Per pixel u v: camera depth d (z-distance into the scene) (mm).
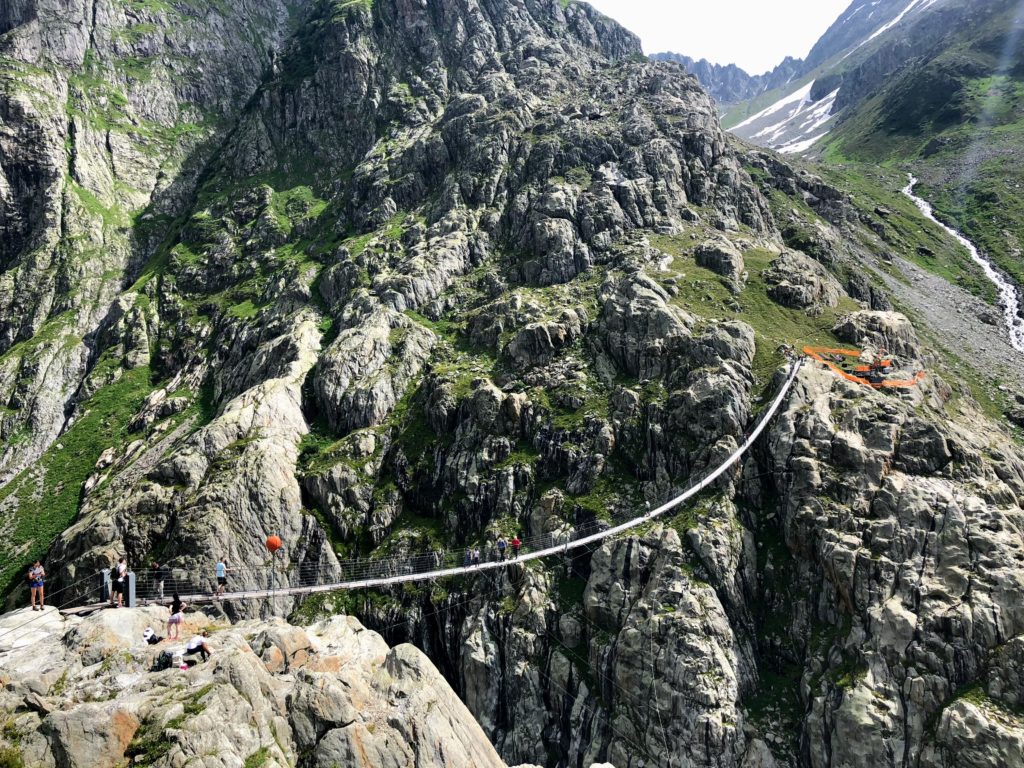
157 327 145125
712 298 107250
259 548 89375
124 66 198625
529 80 169625
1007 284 165500
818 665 71000
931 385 94375
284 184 171375
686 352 94625
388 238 135875
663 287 107250
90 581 85125
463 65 180000
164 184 183000
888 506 75438
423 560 88438
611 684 73438
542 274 119875
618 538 80312
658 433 87875
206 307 144750
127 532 89625
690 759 66375
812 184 176750
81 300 154500
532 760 73562
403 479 96812
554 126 147000
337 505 94688
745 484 83625
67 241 160875
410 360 110375
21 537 110125
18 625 40312
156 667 36375
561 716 74750
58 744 30625
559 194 129000
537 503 87562
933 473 78812
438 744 37281
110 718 31875
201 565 85000
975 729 60750
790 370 89625
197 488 93500
